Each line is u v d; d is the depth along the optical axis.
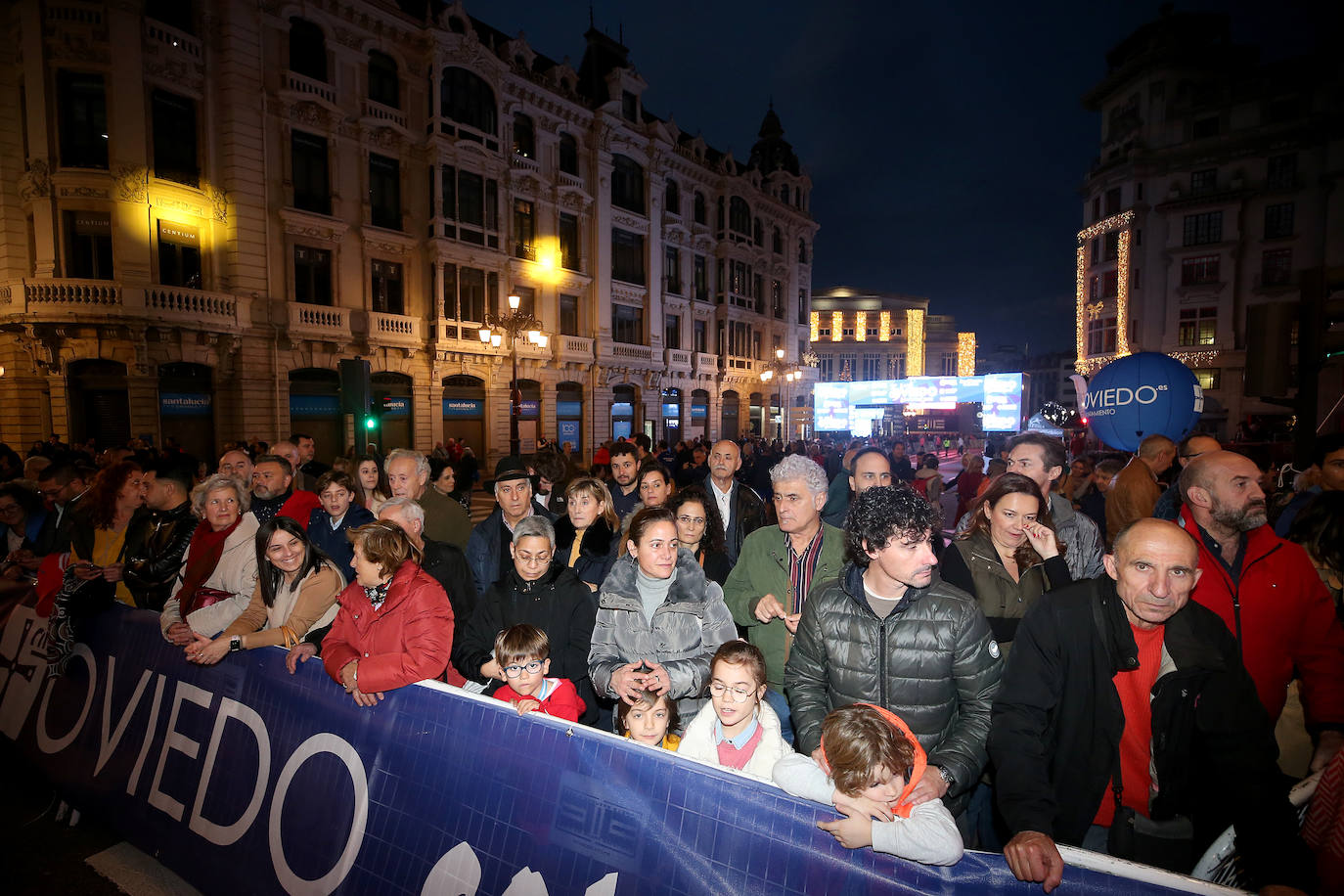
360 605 2.66
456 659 3.03
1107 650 1.94
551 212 22.61
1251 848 1.69
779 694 3.03
